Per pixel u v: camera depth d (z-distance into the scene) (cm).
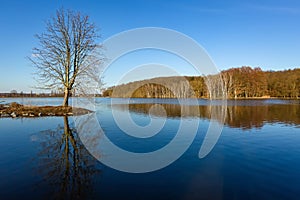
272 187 595
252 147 1018
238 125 1661
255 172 705
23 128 1471
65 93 2541
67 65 2511
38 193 549
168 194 555
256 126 1609
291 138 1205
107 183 615
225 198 535
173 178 657
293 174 688
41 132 1338
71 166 747
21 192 554
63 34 2456
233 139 1187
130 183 618
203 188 588
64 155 876
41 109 2327
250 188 588
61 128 1484
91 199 525
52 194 545
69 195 543
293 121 1869
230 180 643
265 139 1184
